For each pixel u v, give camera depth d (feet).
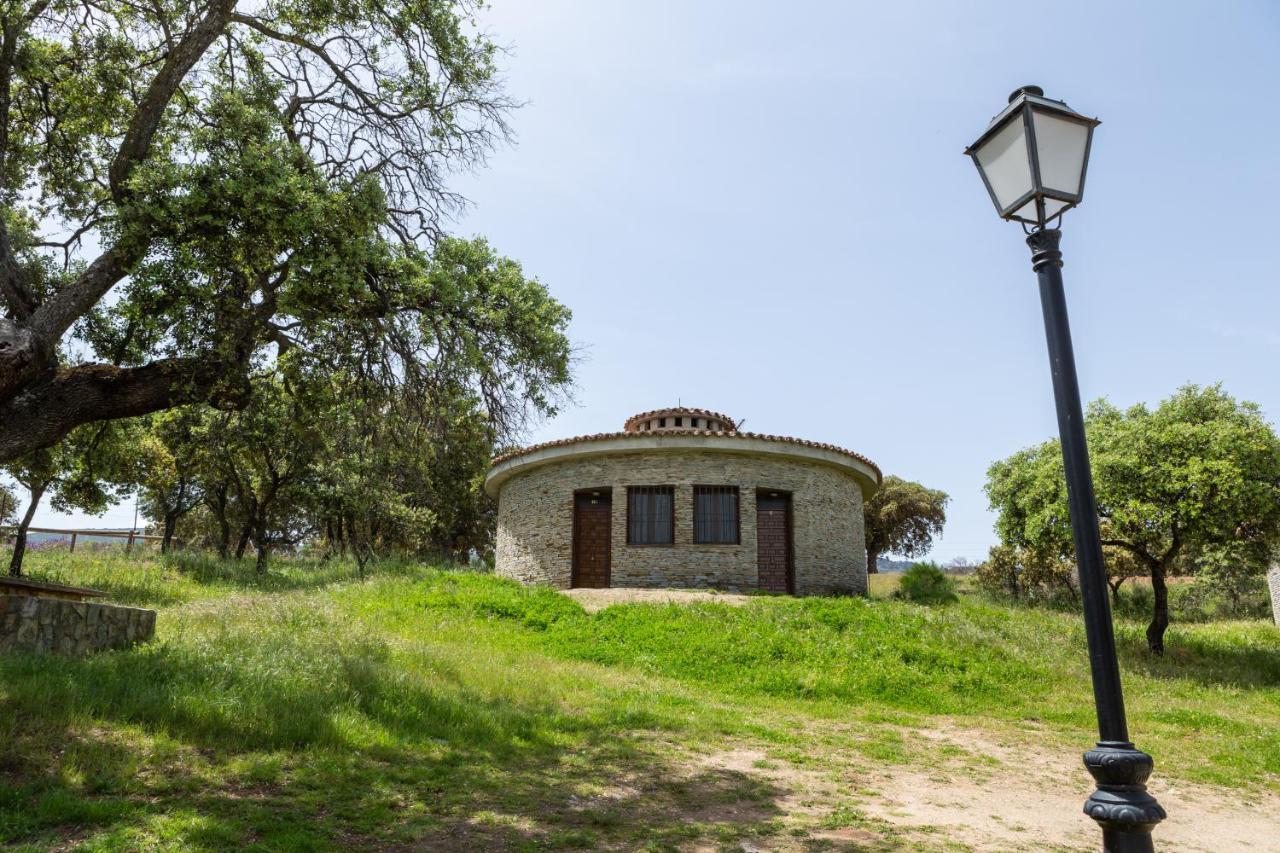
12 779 18.45
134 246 28.66
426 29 38.37
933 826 22.31
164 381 29.96
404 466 40.81
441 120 39.37
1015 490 76.13
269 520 117.60
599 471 77.61
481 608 57.67
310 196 29.37
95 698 23.93
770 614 56.70
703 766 27.71
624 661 47.88
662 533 75.36
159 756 21.26
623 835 19.80
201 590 66.23
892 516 158.30
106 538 98.37
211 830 16.96
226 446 80.84
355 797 20.77
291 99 38.65
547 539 79.41
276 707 26.30
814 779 27.02
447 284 32.63
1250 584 103.24
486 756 26.37
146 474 91.61
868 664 47.80
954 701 43.50
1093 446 65.21
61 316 27.94
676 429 75.10
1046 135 15.31
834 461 79.30
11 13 31.89
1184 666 58.65
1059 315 14.73
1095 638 13.20
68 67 38.27
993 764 31.53
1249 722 42.65
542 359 35.73
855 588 82.89
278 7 39.17
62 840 15.89
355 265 30.76
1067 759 33.17
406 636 47.39
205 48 32.68
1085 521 13.61
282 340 33.96
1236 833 24.98
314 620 45.73
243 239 29.96
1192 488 57.31
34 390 27.55
